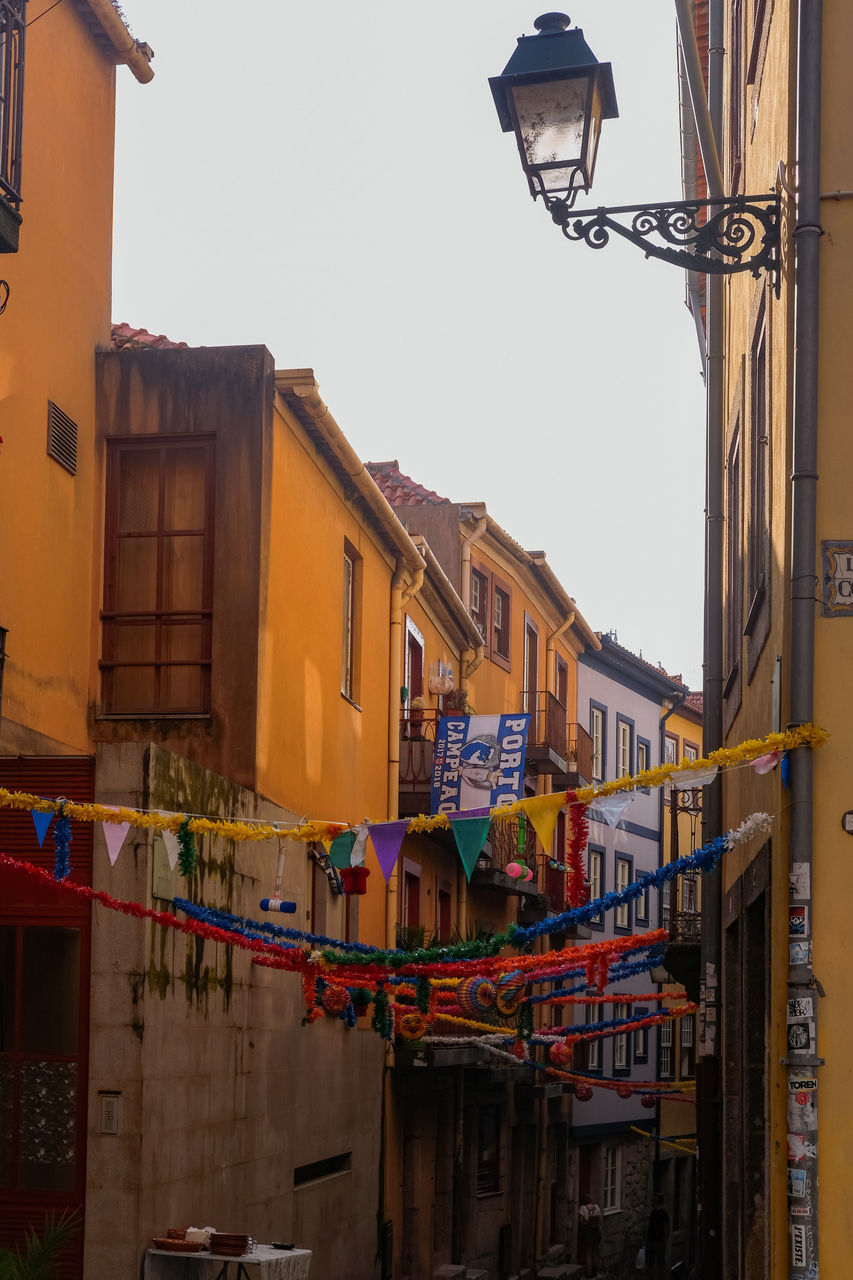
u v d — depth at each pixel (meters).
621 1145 38.03
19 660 14.12
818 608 7.25
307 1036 16.92
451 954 10.46
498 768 21.56
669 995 16.34
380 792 21.42
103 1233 11.52
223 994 13.89
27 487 14.42
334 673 18.97
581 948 11.11
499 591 30.47
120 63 16.75
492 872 26.48
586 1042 35.84
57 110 15.32
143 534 16.11
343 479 19.20
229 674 15.72
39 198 14.87
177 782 12.85
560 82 7.04
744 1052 9.91
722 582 13.11
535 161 7.10
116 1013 11.82
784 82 8.19
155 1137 11.98
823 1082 6.95
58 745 14.92
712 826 12.45
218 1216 13.55
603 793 7.78
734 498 12.56
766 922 8.41
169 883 12.43
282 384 16.41
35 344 14.71
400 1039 20.34
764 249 7.61
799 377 7.32
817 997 6.99
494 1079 26.58
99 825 12.12
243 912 14.66
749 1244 9.66
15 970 12.05
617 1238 37.28
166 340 17.56
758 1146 9.75
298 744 17.28
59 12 15.30
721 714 12.62
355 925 19.34
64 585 15.30
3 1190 11.71
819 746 7.16
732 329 12.72
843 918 7.04
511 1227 29.08
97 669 15.90
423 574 22.77
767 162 9.57
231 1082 14.07
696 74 8.77
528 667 33.19
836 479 7.31
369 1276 19.75
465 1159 26.34
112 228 16.80
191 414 16.17
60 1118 11.79
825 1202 6.87
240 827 9.02
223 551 15.93
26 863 10.91
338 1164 18.69
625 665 40.62
